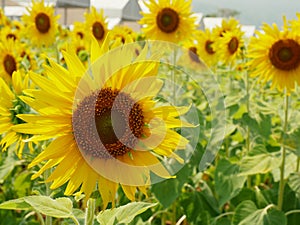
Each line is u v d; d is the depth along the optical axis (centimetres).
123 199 76
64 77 36
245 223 74
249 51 89
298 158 86
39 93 35
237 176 84
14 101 47
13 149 66
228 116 97
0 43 102
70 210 38
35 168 70
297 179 81
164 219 89
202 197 91
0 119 46
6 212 89
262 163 79
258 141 101
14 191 100
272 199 88
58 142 36
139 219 74
